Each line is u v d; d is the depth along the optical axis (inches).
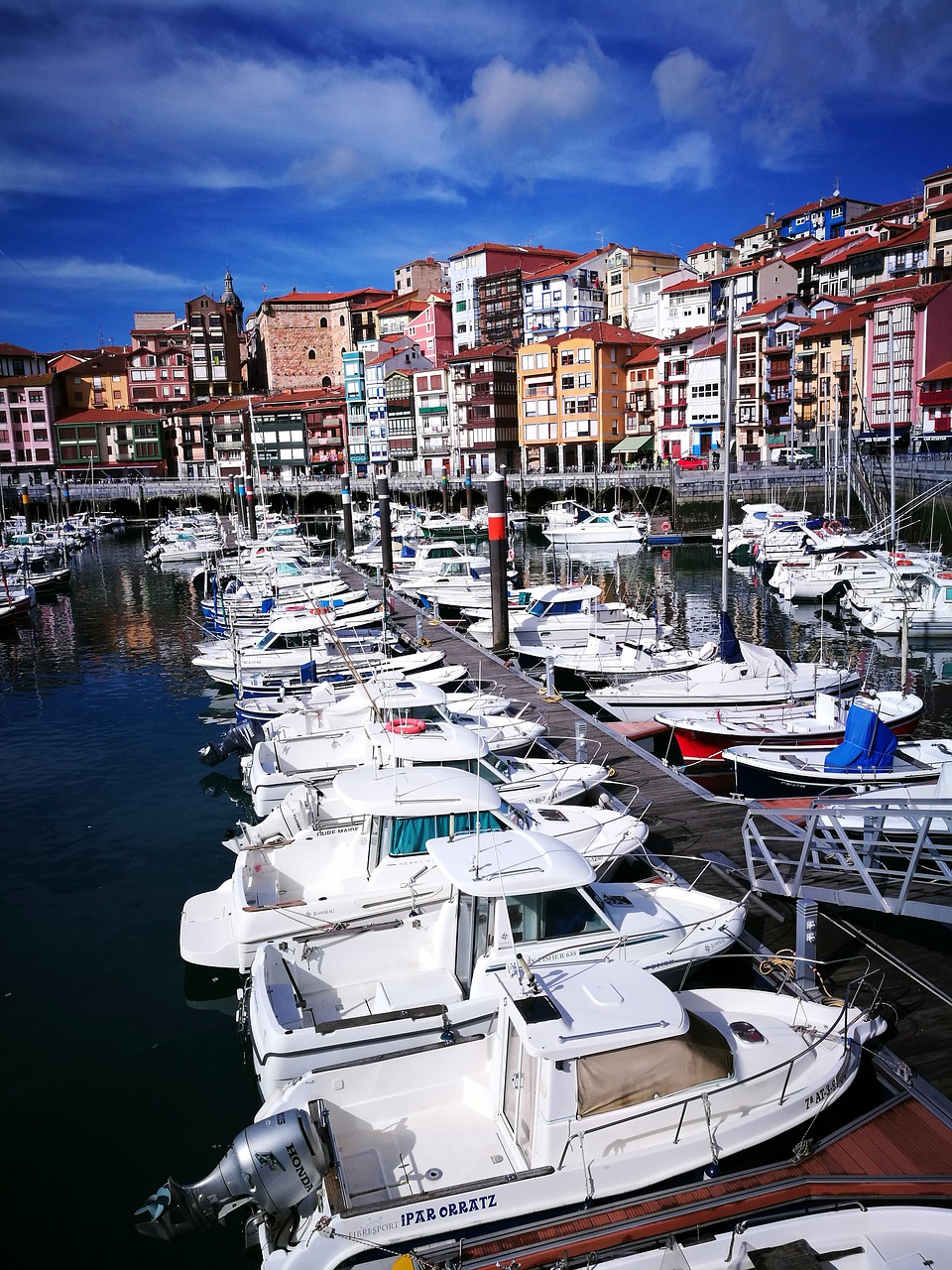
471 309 4441.4
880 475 2308.1
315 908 454.0
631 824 537.6
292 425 4475.9
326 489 4023.1
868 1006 380.5
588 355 3447.3
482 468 3821.4
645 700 870.4
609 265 4126.5
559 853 402.3
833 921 459.2
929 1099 326.6
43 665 1362.0
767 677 876.0
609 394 3491.6
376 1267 275.6
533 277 4131.4
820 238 4138.8
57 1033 464.4
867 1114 321.7
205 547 2706.7
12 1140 389.1
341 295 5009.8
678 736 815.1
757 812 472.1
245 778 788.0
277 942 427.5
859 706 656.4
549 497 3373.5
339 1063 341.4
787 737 770.8
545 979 339.6
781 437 3127.5
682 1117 298.2
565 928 388.8
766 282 3499.0
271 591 1632.6
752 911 471.2
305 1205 288.7
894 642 1363.2
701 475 2790.4
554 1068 289.7
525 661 1194.6
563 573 2086.6
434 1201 279.3
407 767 537.6
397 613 1524.4
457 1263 270.8
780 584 1763.0
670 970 398.3
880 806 424.2
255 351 5590.6
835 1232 274.7
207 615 1528.1
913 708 809.5
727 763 794.8
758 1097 310.8
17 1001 493.7
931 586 1355.8
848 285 3400.6
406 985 377.4
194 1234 343.0
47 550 2805.1
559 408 3563.0
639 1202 289.0
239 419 4488.2
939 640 1346.0
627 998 315.3
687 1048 302.5
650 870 532.7
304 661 1109.1
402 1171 310.0
